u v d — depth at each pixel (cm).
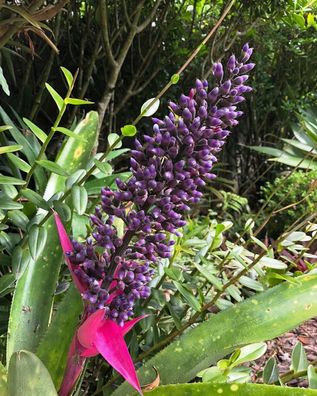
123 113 158
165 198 38
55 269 57
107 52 113
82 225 63
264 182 190
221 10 134
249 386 44
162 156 38
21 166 55
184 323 68
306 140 158
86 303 42
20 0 97
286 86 178
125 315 41
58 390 49
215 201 153
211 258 81
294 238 67
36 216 57
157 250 41
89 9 128
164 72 153
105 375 67
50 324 53
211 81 141
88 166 64
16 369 36
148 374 54
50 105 142
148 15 126
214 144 38
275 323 57
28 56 127
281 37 162
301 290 59
